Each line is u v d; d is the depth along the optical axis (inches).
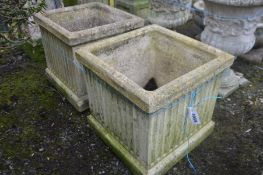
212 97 83.3
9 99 114.0
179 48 88.7
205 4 100.7
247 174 82.7
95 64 73.5
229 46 102.6
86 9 120.0
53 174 83.1
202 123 88.6
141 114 64.4
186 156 87.7
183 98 69.5
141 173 76.2
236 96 115.6
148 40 95.5
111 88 72.1
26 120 103.7
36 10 99.0
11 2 89.4
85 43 93.0
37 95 116.6
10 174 83.2
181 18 129.8
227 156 88.3
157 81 103.6
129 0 174.7
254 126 100.3
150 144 69.2
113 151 88.4
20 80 126.0
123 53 90.0
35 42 147.5
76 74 96.7
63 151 90.7
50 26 96.9
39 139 95.3
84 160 87.4
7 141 94.5
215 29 102.0
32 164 86.4
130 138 76.3
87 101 105.3
